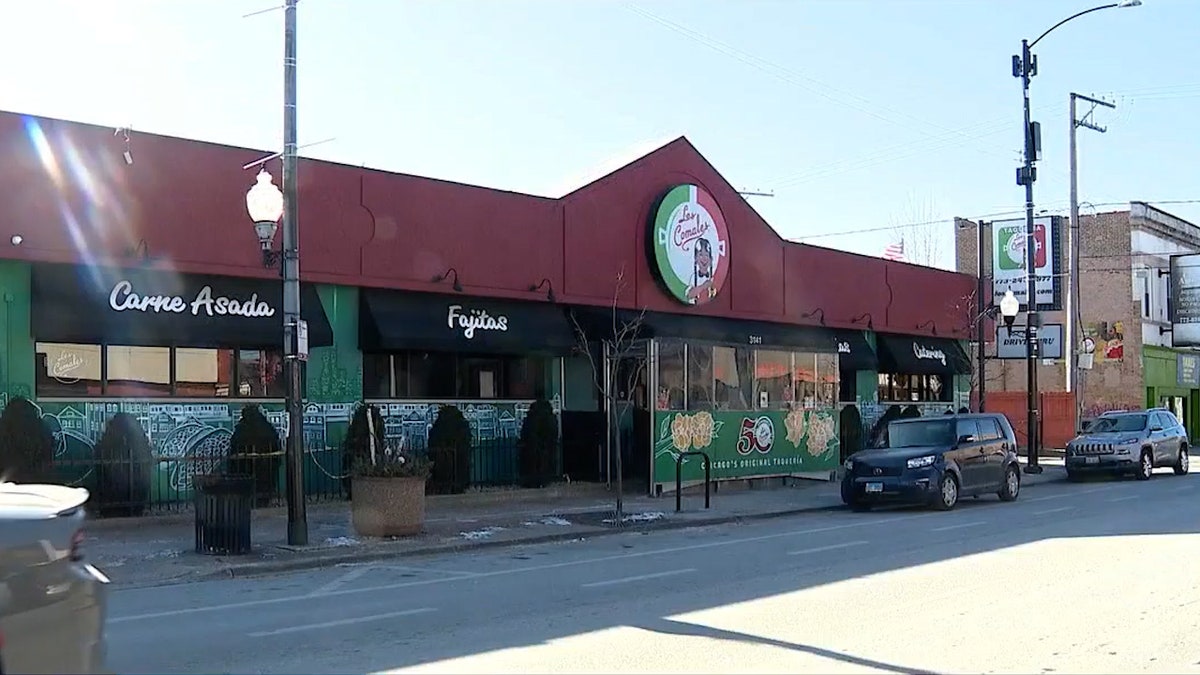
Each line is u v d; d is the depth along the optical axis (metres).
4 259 15.89
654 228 24.69
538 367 23.42
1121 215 45.31
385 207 20.08
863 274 31.38
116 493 16.30
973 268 48.28
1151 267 46.81
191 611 10.44
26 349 16.19
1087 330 45.84
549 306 22.86
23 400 15.52
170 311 17.16
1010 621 9.33
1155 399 46.81
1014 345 33.28
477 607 10.45
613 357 22.17
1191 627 9.02
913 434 21.84
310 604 10.82
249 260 18.30
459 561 14.24
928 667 7.70
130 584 12.26
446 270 20.88
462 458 20.56
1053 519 18.38
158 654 8.42
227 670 7.86
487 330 21.20
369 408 19.19
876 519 19.14
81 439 16.73
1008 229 34.34
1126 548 14.10
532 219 22.44
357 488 15.84
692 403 23.28
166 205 17.41
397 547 14.91
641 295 24.70
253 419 17.81
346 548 14.68
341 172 19.48
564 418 23.58
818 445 26.61
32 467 15.36
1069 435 37.41
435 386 21.55
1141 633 8.80
